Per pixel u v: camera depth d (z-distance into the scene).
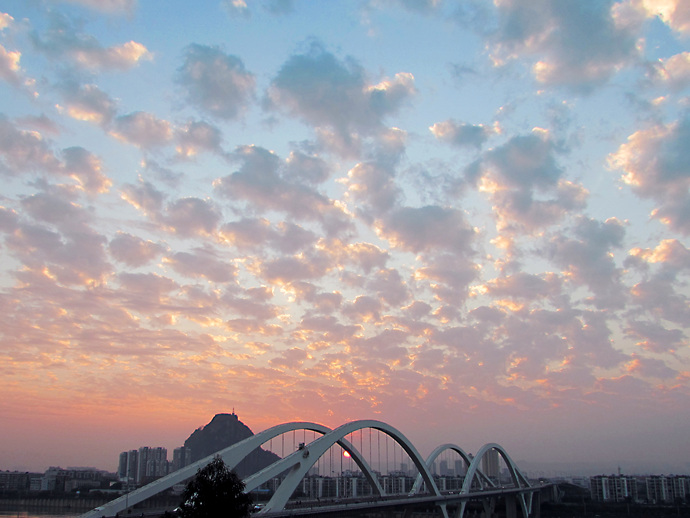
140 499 83.62
